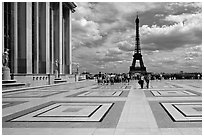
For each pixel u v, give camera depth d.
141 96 27.31
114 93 32.03
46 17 70.25
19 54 56.09
